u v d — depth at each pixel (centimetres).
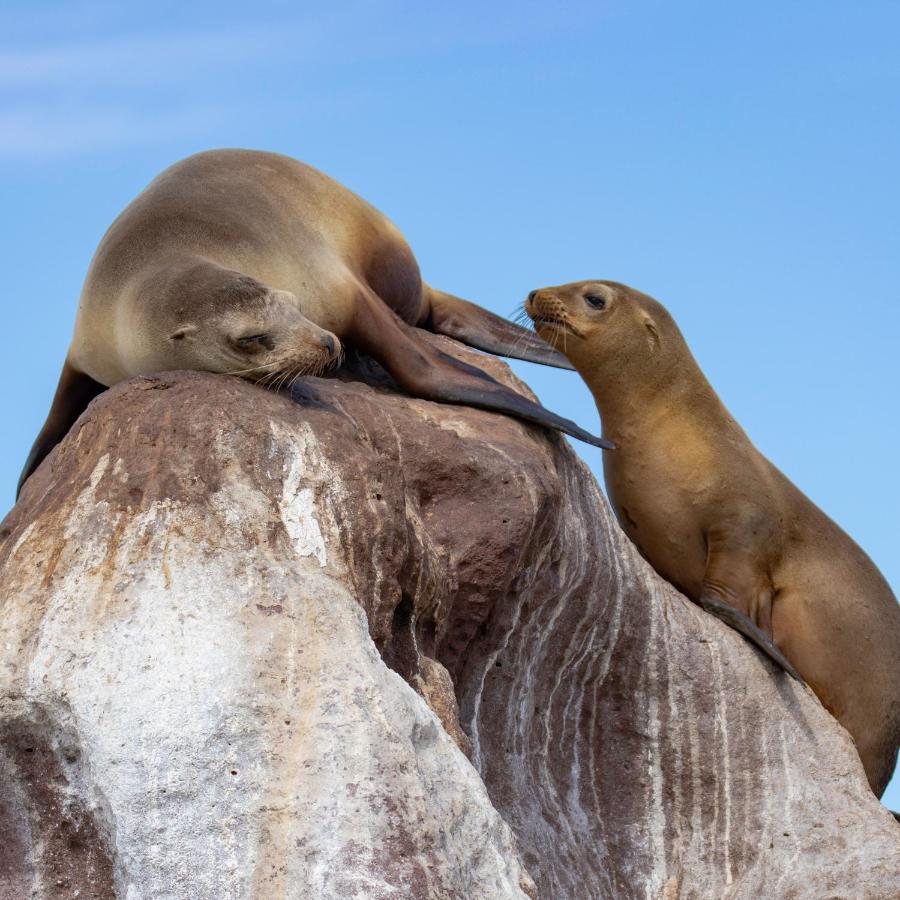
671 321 4166
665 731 3500
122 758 2295
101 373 3328
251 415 2733
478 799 2488
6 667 2420
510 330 3947
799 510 4109
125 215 3428
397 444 3055
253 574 2509
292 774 2308
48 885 2367
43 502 2669
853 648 4022
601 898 3319
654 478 4094
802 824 3506
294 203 3562
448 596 3016
